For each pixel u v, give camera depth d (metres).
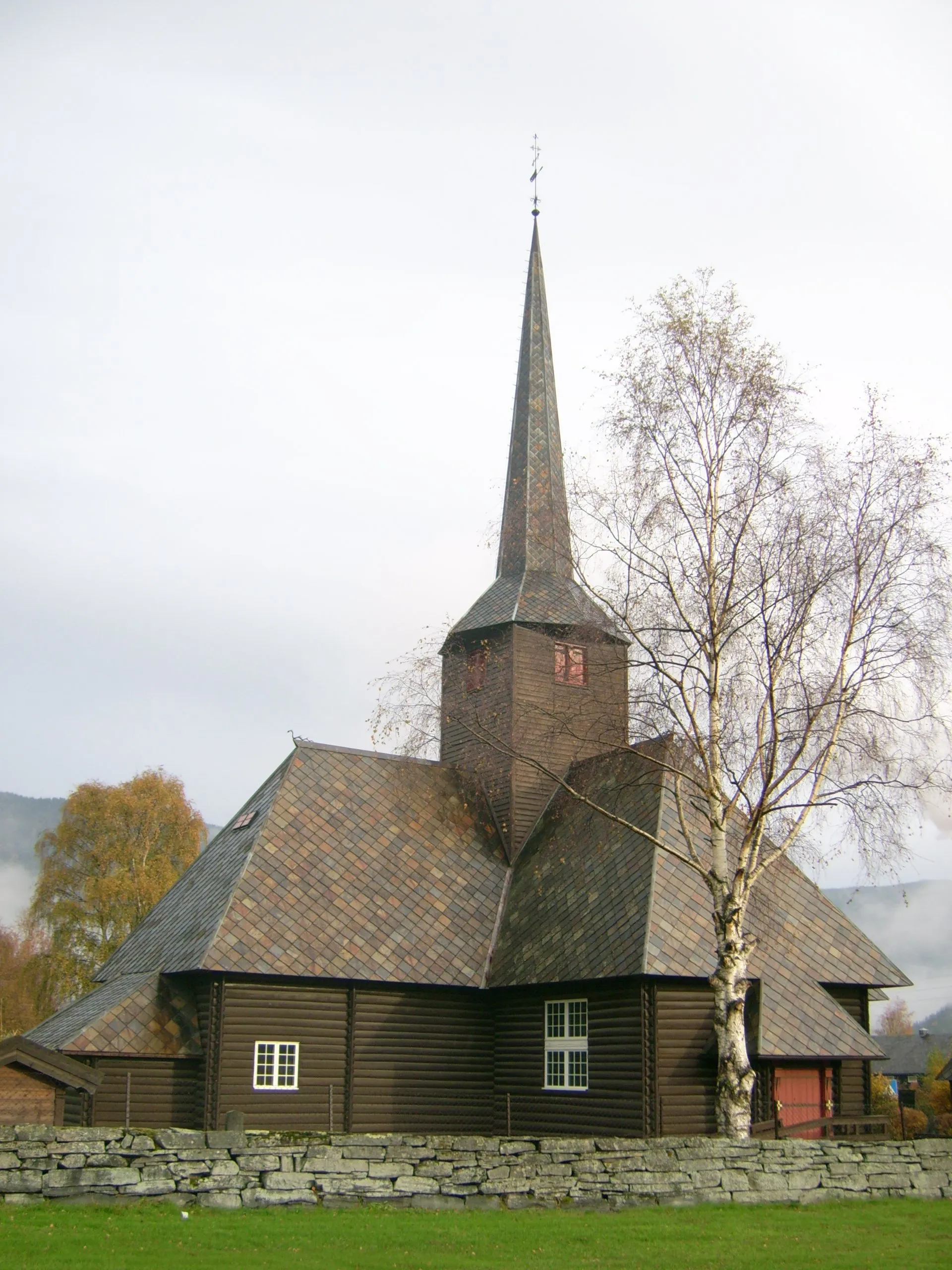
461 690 43.09
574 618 41.44
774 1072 31.11
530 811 40.12
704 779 28.92
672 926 31.69
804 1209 21.94
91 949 64.88
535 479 44.91
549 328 47.75
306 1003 33.56
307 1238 17.39
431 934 36.00
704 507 27.70
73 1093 32.19
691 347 28.17
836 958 34.00
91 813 67.75
